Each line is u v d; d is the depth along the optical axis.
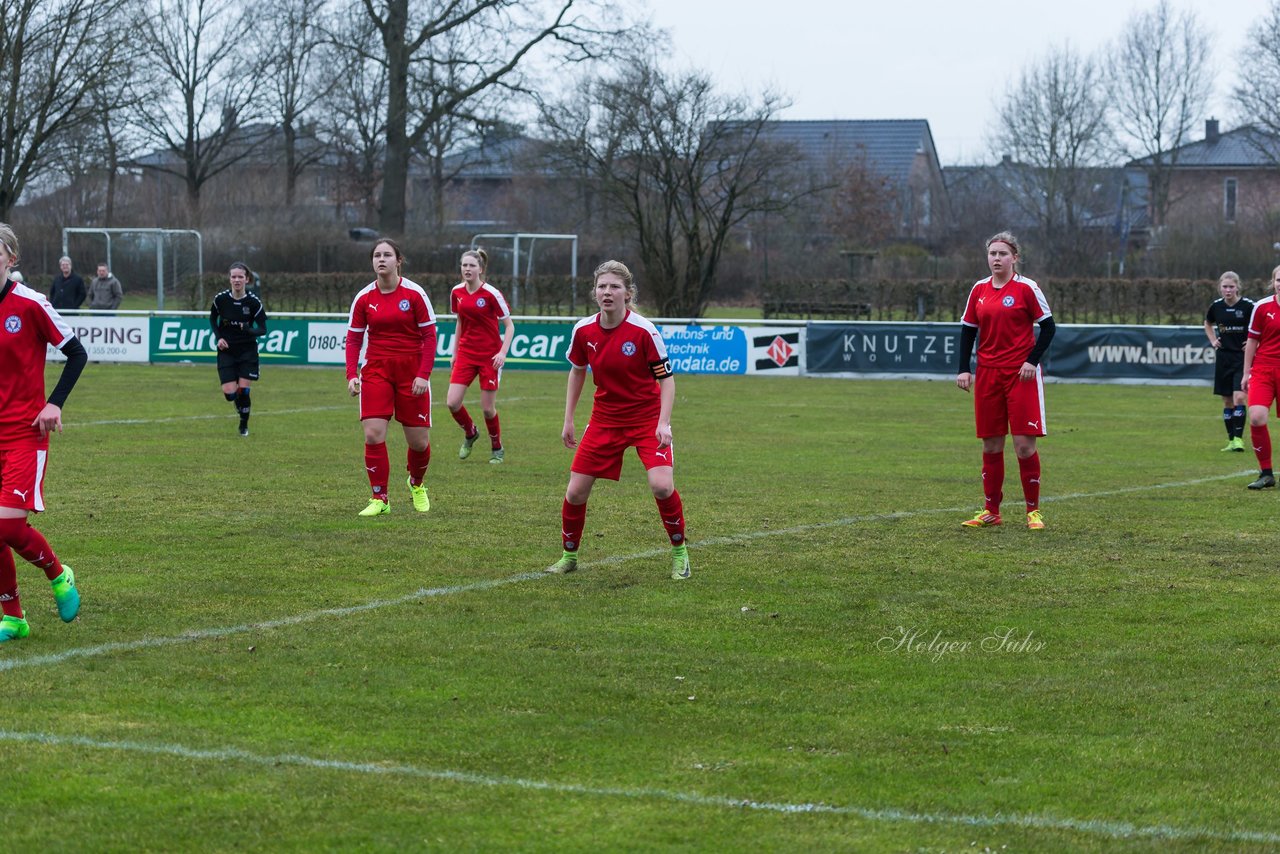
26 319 23.73
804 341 98.94
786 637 25.45
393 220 170.88
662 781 17.92
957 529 37.28
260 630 25.39
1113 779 18.20
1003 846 15.94
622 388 30.20
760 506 40.94
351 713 20.59
